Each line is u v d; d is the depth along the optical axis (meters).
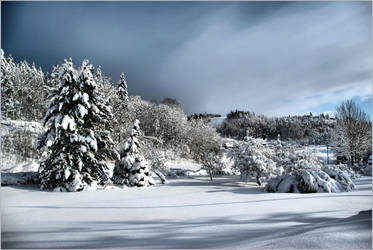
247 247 2.48
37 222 4.63
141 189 10.47
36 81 31.33
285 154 12.75
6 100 26.41
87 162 11.05
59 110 10.68
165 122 35.50
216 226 4.04
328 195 7.63
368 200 6.51
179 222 4.44
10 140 18.86
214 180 15.72
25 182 11.17
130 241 3.33
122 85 35.69
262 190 9.95
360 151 22.83
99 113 12.04
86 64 11.81
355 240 2.13
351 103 23.81
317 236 2.38
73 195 8.65
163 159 18.81
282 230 3.49
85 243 3.30
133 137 13.12
